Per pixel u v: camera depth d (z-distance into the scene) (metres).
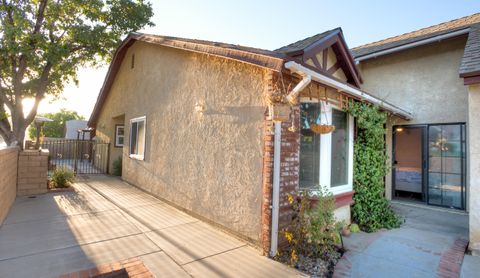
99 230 5.05
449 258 4.31
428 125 8.20
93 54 12.62
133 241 4.57
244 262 3.95
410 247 4.75
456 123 7.64
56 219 5.64
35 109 10.89
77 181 10.45
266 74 4.38
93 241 4.52
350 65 6.50
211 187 5.49
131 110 10.17
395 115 7.82
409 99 8.59
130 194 8.26
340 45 6.05
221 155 5.27
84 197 7.76
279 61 3.72
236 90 5.00
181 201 6.47
